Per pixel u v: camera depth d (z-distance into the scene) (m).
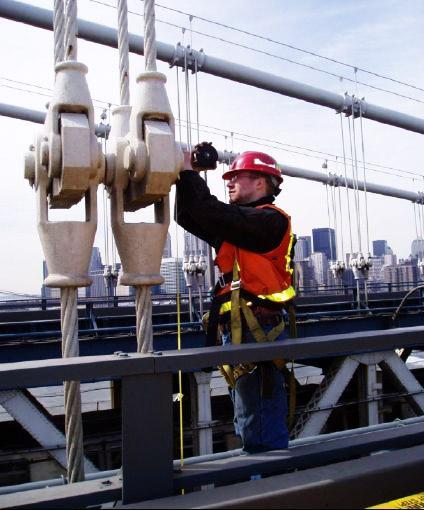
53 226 2.03
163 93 2.07
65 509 1.71
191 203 2.29
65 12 2.15
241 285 2.45
